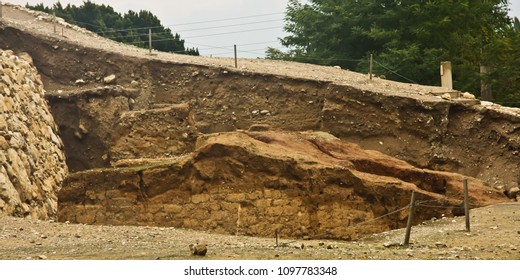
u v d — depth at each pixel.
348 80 41.44
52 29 46.69
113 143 38.97
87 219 28.58
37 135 37.09
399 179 30.41
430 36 52.69
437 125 38.69
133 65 42.47
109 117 39.69
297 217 26.97
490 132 38.16
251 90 40.97
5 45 43.44
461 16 53.31
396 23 53.59
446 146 38.47
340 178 27.39
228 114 40.94
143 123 38.88
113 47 44.62
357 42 54.97
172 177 27.89
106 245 22.83
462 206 28.72
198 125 40.94
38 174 35.22
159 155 38.44
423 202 25.78
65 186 28.98
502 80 53.34
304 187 27.08
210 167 27.55
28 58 42.88
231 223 27.14
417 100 38.88
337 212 27.23
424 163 38.25
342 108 39.44
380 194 27.78
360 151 31.89
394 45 52.19
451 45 52.91
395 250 22.58
